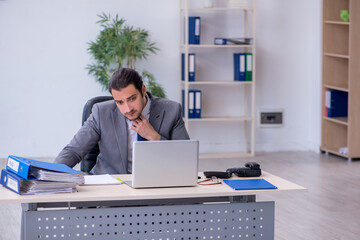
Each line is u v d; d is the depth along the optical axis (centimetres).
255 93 779
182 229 293
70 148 334
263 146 792
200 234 296
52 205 295
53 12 713
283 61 780
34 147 728
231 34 759
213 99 768
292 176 636
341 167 683
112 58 700
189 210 293
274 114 786
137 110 321
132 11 729
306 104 794
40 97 723
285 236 437
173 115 353
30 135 726
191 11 746
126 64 732
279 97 786
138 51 703
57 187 279
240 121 781
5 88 714
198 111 729
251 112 763
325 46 758
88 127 343
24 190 277
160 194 280
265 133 791
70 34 718
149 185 291
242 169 325
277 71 780
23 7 706
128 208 286
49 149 732
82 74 726
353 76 705
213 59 759
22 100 720
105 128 342
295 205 522
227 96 772
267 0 764
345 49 762
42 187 276
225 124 778
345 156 725
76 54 722
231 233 298
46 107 725
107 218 285
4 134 720
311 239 430
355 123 714
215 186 299
